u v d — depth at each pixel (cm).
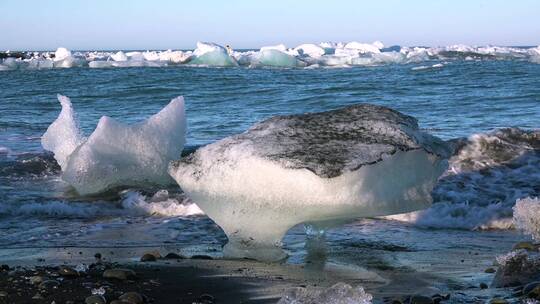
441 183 834
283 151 459
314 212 455
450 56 6397
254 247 498
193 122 1614
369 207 451
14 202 794
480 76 3288
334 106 2028
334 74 3881
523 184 828
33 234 642
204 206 496
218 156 484
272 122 493
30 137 1354
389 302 390
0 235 639
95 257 539
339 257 520
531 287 393
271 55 5050
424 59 5762
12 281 424
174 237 623
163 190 820
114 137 887
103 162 859
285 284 432
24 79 3744
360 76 3612
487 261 508
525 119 1523
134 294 390
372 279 453
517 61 5431
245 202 473
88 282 426
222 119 1680
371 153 447
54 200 815
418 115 1694
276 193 457
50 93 2670
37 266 491
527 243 513
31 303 378
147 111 1952
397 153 452
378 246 565
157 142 908
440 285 434
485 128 1374
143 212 745
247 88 2756
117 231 652
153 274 455
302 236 598
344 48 6625
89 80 3516
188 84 3073
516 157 920
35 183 918
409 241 588
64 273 445
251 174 462
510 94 2159
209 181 484
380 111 486
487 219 665
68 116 1009
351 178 439
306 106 2045
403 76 3488
